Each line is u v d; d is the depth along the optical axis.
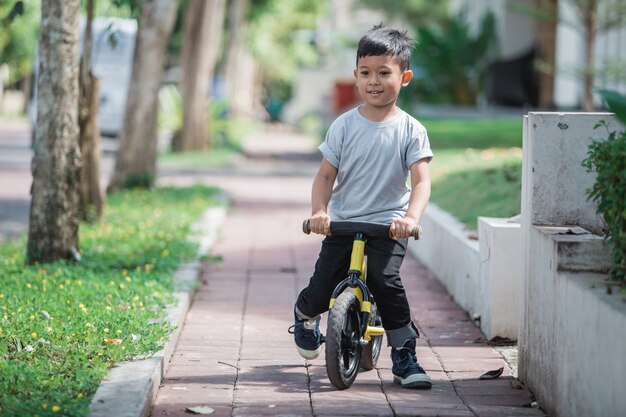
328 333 7.42
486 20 40.12
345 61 75.19
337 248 7.71
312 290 7.84
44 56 11.60
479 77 40.41
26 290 10.07
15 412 6.36
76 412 6.46
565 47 34.72
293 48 72.25
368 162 7.65
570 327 6.83
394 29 7.76
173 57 61.66
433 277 13.13
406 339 7.95
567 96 35.66
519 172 14.62
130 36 37.62
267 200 22.39
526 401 7.69
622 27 27.38
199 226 16.44
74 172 11.88
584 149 7.91
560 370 7.06
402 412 7.21
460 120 32.44
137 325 8.62
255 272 13.21
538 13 27.72
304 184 26.67
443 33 45.22
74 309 9.01
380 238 7.66
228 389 7.77
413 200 7.49
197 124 35.22
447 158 21.22
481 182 14.88
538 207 7.93
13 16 12.73
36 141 11.79
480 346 9.47
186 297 10.63
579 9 26.23
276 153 40.19
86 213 15.79
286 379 8.09
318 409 7.25
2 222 18.64
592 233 7.87
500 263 9.51
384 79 7.55
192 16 34.75
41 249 11.79
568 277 6.91
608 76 26.86
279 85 97.25
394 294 7.77
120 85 38.59
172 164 31.33
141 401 6.80
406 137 7.67
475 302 10.43
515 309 9.51
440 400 7.62
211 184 24.41
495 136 27.09
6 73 69.38
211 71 35.62
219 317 10.41
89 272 11.06
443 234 12.41
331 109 59.47
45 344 7.93
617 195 6.59
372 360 8.36
